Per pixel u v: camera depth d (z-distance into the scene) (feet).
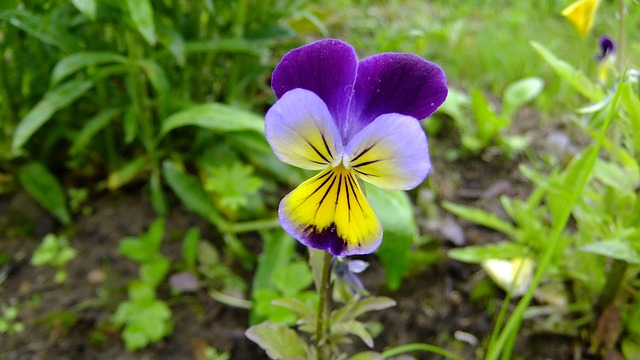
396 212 0.39
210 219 0.45
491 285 0.44
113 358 0.38
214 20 0.48
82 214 0.47
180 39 0.41
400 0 0.87
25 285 0.42
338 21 0.77
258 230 0.47
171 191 0.49
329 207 0.22
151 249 0.42
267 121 0.20
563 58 0.71
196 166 0.49
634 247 0.32
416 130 0.20
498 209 0.51
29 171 0.46
